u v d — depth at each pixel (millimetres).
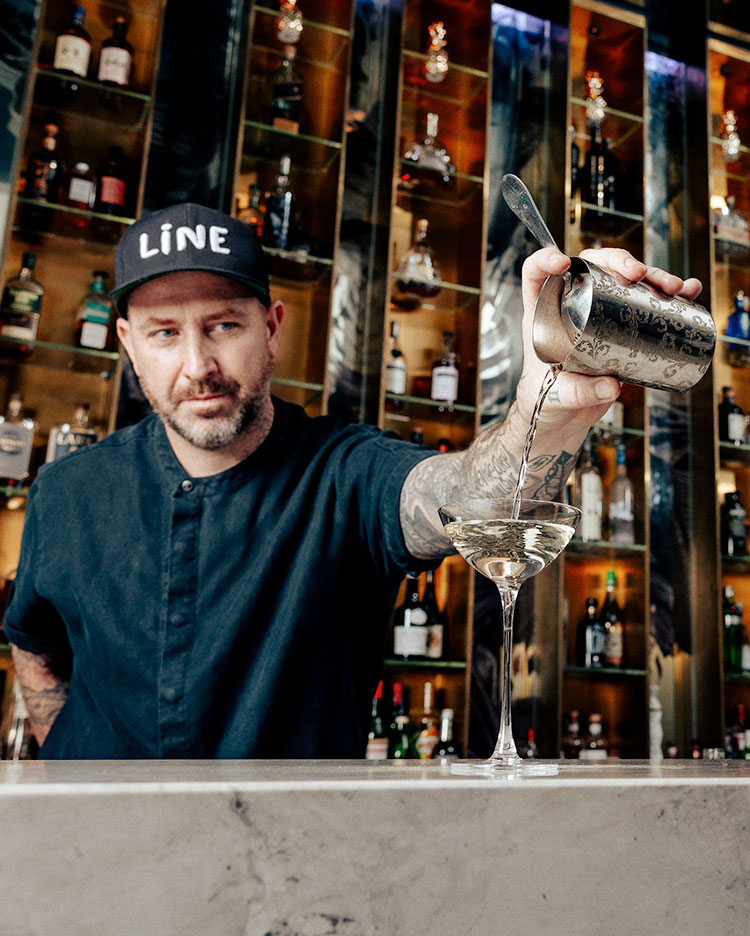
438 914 488
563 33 3391
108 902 425
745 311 3512
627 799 545
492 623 3037
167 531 1218
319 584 1195
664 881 544
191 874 441
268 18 3025
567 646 3125
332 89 3121
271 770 574
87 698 1251
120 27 2707
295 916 458
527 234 3361
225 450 1239
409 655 2697
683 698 3199
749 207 3703
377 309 2943
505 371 3246
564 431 859
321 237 2959
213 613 1178
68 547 1246
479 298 3023
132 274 1186
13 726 2342
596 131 3424
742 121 3787
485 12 3275
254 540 1212
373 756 2600
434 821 496
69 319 2676
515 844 512
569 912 517
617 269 768
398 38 3164
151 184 2828
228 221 1224
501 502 732
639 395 3131
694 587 3252
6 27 2537
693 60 3693
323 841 470
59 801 423
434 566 1188
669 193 3660
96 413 2666
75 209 2520
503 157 3432
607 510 3205
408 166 3051
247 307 1218
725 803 573
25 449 2453
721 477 3553
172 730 1134
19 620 1351
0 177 2410
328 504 1236
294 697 1161
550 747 2834
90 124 2799
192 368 1177
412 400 2871
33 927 411
